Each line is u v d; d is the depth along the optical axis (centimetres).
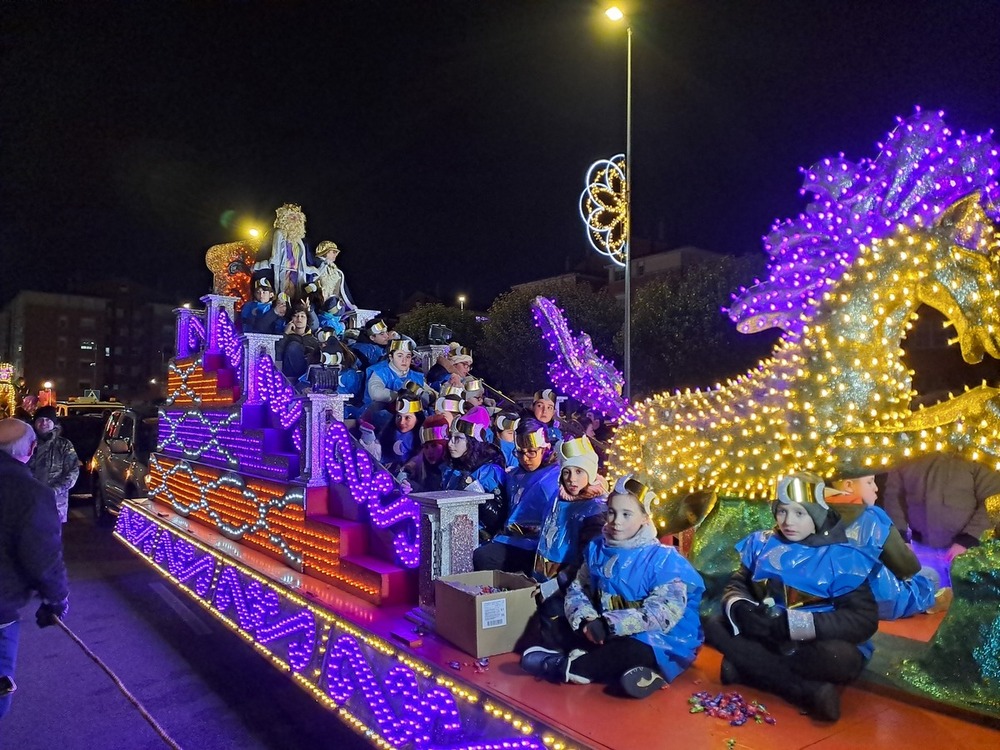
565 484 376
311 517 522
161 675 568
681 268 3253
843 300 312
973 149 296
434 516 385
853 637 269
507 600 337
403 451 604
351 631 389
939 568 414
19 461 395
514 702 280
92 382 6122
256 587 530
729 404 372
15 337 6097
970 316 292
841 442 315
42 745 451
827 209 346
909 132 319
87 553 1017
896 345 314
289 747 450
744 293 383
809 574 280
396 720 349
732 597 292
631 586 305
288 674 468
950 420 292
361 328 866
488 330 2688
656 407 404
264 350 686
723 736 249
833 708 259
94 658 397
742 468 350
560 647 325
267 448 611
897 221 317
